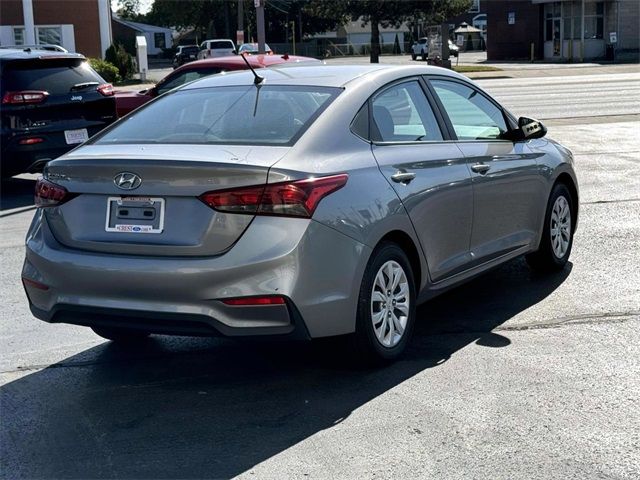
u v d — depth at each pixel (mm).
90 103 12188
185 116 5402
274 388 5020
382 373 5180
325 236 4648
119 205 4758
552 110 21297
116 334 5781
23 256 8609
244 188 4512
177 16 93375
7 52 12062
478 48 87938
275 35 86750
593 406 4641
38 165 11766
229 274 4469
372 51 53438
